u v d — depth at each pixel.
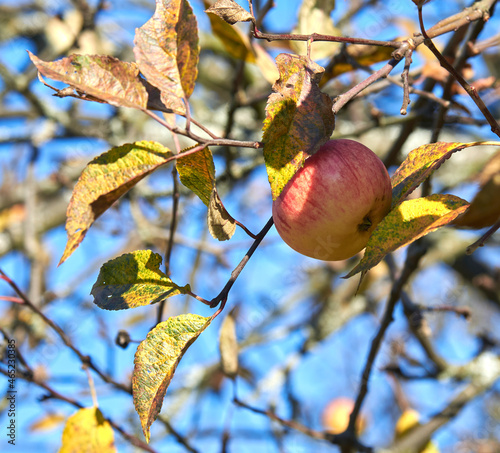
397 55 0.61
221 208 0.57
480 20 0.77
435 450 1.00
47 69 0.55
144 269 0.59
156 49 0.57
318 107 0.57
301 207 0.62
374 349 0.88
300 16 0.89
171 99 0.56
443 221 0.55
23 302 0.75
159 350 0.56
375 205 0.62
